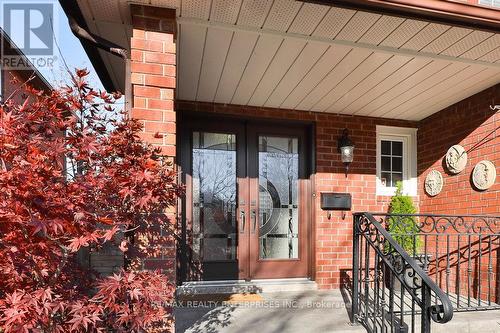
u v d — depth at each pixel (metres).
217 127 4.41
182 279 4.16
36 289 1.74
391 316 2.51
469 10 2.29
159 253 2.25
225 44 2.76
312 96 3.96
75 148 1.84
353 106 4.30
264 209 4.48
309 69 3.22
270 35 2.61
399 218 3.70
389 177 4.86
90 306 1.78
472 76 3.34
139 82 2.32
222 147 4.42
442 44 2.71
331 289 4.31
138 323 1.84
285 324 2.96
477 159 3.79
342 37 2.62
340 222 4.49
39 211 1.55
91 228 1.76
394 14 2.29
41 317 1.62
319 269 4.37
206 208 4.31
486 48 2.77
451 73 3.27
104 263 2.91
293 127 4.64
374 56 2.93
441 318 2.06
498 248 3.43
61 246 1.74
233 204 4.39
